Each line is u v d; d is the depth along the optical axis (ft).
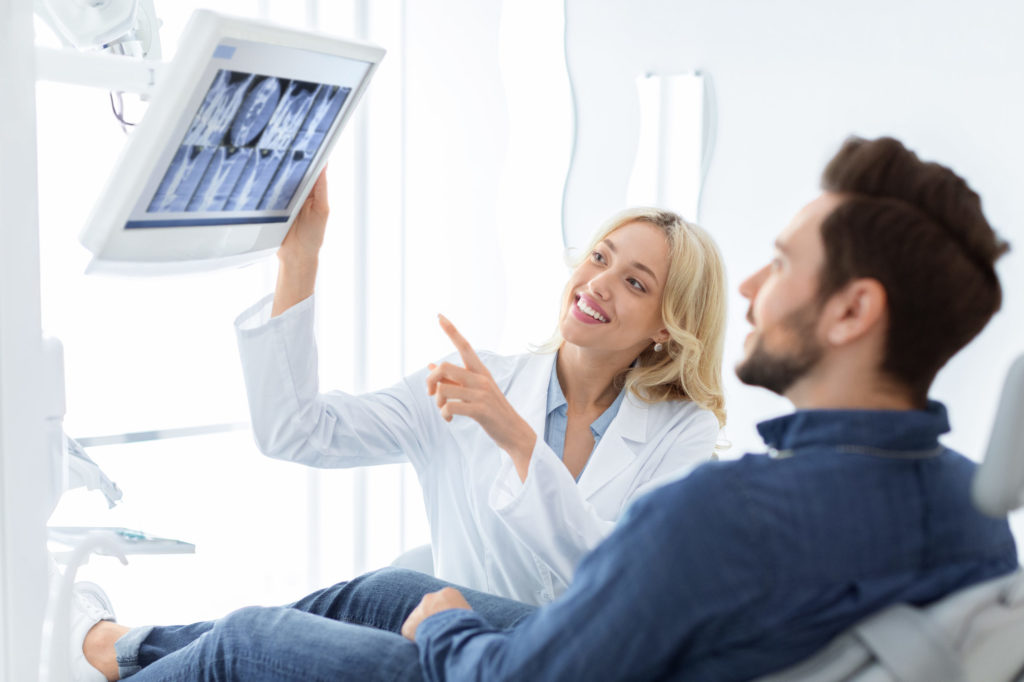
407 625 3.57
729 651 2.65
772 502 2.60
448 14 9.31
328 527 9.52
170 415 8.93
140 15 5.08
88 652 4.21
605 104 8.99
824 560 2.60
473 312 9.62
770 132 8.23
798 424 2.80
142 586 9.19
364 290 9.48
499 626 4.07
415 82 9.37
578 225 9.19
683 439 5.14
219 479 9.31
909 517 2.71
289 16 8.86
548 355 5.43
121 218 3.43
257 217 4.16
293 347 4.79
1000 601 2.74
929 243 2.64
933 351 2.73
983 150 7.27
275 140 3.84
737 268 8.50
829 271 2.73
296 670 3.50
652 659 2.63
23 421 3.36
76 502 8.91
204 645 3.72
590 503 4.89
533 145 9.30
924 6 7.43
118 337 8.70
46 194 8.30
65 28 4.66
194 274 4.03
